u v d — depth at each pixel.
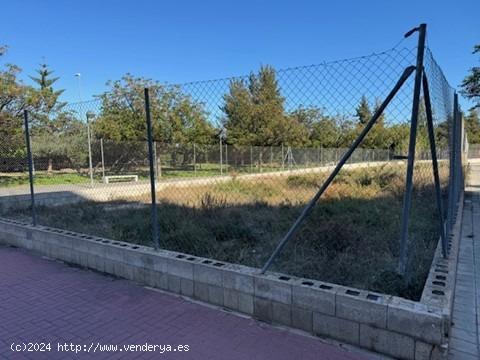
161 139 16.27
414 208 5.83
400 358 2.37
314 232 4.55
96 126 15.73
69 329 2.92
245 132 18.53
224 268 3.19
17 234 5.42
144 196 9.81
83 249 4.40
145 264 3.76
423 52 2.47
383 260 3.64
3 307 3.36
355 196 7.69
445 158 4.98
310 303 2.70
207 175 15.24
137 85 16.31
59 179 14.66
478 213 7.48
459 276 3.90
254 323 2.91
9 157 12.55
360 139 2.82
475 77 21.62
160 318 3.04
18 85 14.11
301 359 2.41
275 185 10.98
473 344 2.59
